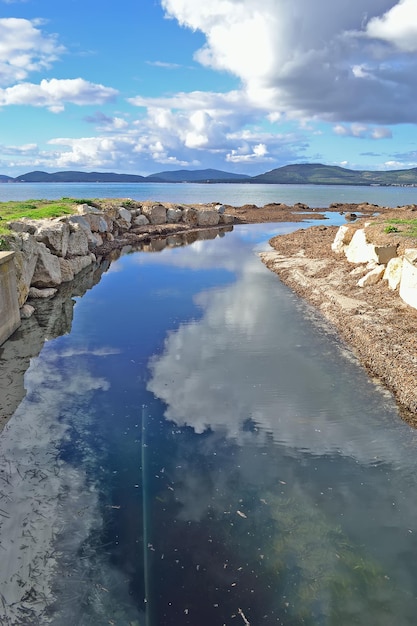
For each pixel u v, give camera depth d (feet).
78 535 26.27
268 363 50.03
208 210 189.16
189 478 31.50
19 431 36.81
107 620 21.39
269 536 26.45
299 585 23.38
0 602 22.06
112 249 127.34
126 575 23.79
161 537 26.30
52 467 32.37
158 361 51.16
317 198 389.39
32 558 24.61
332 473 32.01
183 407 40.98
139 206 178.50
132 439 36.04
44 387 44.65
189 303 74.13
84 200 148.15
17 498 29.04
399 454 33.91
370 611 22.03
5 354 52.54
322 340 56.24
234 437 36.40
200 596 22.75
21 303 65.16
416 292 58.34
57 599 22.35
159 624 21.27
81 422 38.40
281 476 31.73
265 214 221.46
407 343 49.21
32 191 454.81
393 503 29.12
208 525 27.25
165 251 126.72
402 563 24.73
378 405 40.55
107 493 29.86
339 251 99.50
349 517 27.94
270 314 67.15
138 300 76.23
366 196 439.63
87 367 49.55
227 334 59.41
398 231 81.87
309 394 42.91
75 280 90.17
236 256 116.88
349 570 24.27
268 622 21.47
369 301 65.21
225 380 46.21
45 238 83.87
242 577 23.81
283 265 98.94
